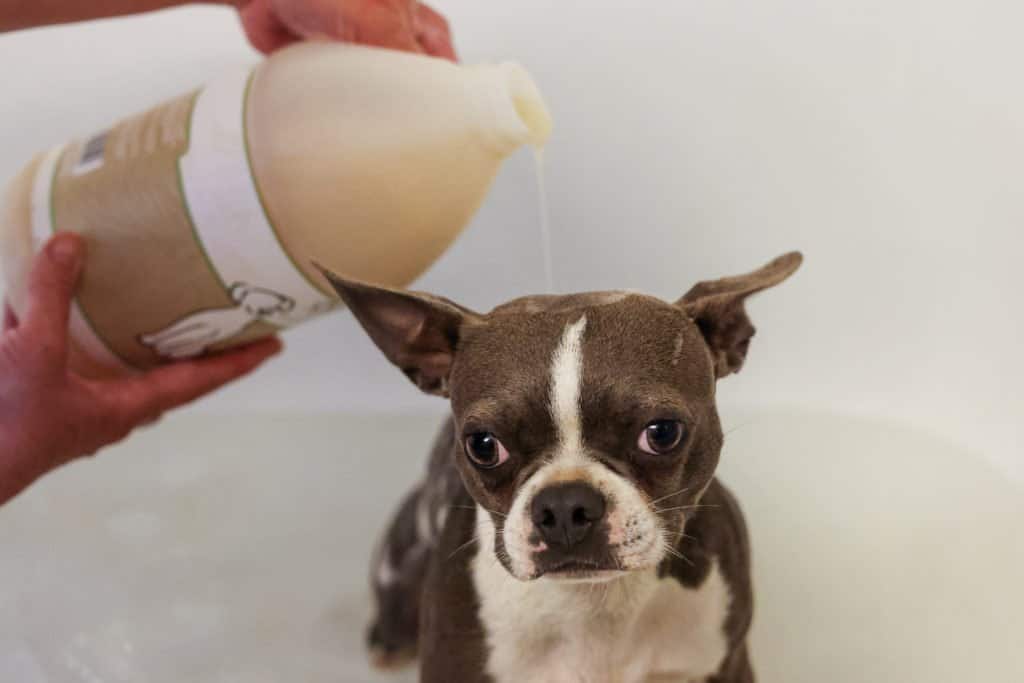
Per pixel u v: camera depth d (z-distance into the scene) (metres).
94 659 0.67
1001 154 0.66
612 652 0.49
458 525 0.51
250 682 0.66
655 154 0.73
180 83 0.76
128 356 0.56
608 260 0.75
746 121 0.71
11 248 0.55
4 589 0.72
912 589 0.64
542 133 0.50
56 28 0.76
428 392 0.48
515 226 0.75
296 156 0.50
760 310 0.76
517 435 0.41
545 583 0.47
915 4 0.66
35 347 0.50
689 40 0.71
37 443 0.52
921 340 0.73
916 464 0.71
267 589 0.73
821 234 0.73
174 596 0.72
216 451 0.84
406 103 0.49
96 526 0.78
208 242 0.51
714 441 0.43
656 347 0.41
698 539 0.48
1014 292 0.67
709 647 0.50
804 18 0.69
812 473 0.72
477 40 0.73
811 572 0.66
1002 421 0.69
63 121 0.78
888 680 0.60
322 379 0.87
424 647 0.51
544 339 0.41
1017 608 0.61
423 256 0.53
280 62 0.51
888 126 0.69
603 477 0.39
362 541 0.76
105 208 0.52
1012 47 0.64
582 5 0.71
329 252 0.51
